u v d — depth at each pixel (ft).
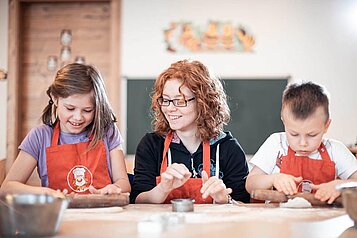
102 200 4.76
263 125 14.44
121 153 6.38
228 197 5.64
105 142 6.25
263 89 14.47
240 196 6.39
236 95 14.51
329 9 14.43
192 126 6.48
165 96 6.25
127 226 3.87
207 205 5.12
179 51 14.56
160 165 6.52
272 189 5.41
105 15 15.06
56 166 6.05
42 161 6.21
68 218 4.23
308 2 14.44
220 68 14.55
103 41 15.06
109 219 4.19
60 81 5.92
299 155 5.89
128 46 14.60
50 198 3.71
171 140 6.56
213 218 4.23
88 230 3.71
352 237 3.49
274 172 6.07
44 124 6.42
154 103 6.58
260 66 14.51
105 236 3.51
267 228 3.81
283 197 4.96
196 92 6.27
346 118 14.42
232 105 14.52
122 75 14.57
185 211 4.62
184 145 6.55
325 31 14.43
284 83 14.47
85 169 6.08
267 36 14.49
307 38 14.47
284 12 14.49
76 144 6.13
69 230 3.72
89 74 6.06
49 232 3.50
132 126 14.51
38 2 15.05
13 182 5.67
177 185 5.43
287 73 14.47
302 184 5.84
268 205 5.13
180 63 6.55
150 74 14.56
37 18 15.17
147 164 6.54
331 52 14.43
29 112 15.19
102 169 6.14
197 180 6.05
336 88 14.43
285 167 5.89
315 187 5.06
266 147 6.17
